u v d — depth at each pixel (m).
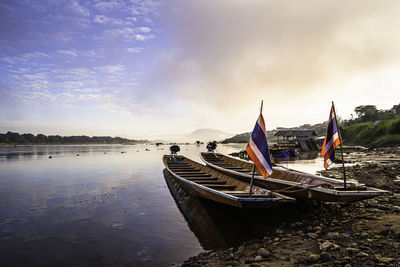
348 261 4.22
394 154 25.66
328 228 6.19
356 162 21.83
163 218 8.95
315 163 25.22
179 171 15.73
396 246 4.55
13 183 16.47
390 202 7.98
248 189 9.01
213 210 9.30
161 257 5.95
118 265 5.59
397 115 65.81
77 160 36.62
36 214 9.46
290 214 7.94
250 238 6.62
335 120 7.90
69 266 5.57
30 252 6.30
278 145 48.94
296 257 4.75
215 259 5.44
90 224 8.35
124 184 16.12
